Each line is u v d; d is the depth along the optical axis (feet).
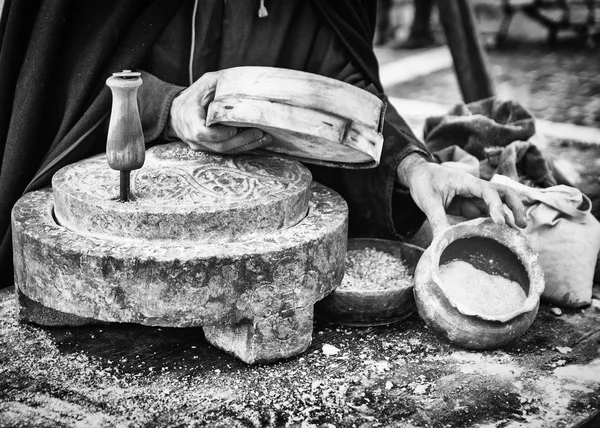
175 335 9.54
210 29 10.70
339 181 11.25
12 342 9.27
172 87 9.88
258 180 9.06
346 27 11.05
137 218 8.29
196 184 8.84
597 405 8.44
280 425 8.00
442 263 9.74
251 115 8.46
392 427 8.01
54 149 10.14
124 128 8.20
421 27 31.17
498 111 13.11
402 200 11.00
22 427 7.84
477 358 9.20
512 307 9.37
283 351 8.94
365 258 10.59
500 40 31.60
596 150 16.72
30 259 8.64
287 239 8.59
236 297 8.43
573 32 33.01
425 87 25.04
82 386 8.52
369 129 8.71
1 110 10.55
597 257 11.00
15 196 10.36
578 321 10.17
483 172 12.00
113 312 8.33
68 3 10.03
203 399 8.36
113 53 10.21
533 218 10.41
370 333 9.63
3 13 10.57
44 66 10.14
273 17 10.82
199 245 8.38
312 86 8.48
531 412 8.31
